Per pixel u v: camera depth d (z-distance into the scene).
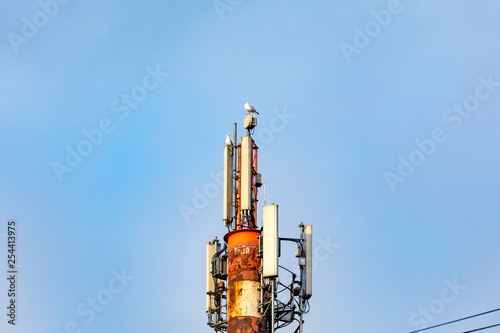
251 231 137.00
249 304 133.62
